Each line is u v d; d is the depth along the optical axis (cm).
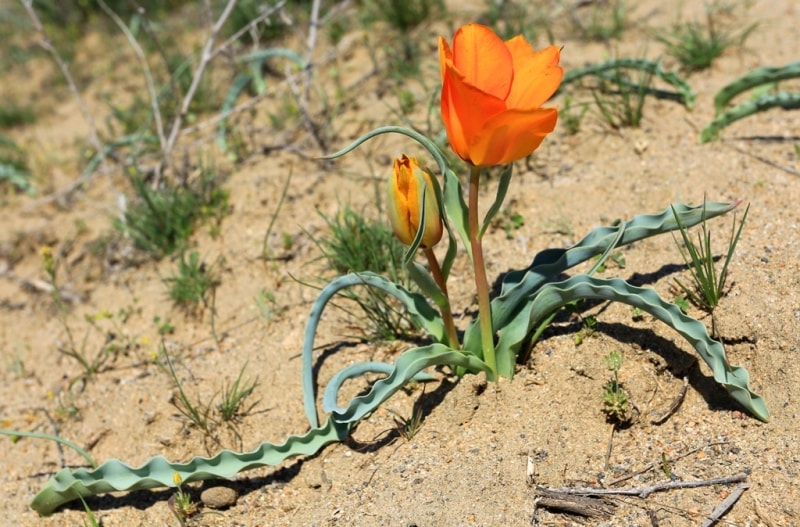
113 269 94
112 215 97
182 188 95
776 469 68
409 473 71
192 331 85
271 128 101
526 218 84
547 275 72
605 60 93
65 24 148
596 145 88
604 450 70
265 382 80
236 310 85
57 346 89
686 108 89
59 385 85
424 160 90
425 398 74
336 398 73
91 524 74
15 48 142
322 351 80
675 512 67
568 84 94
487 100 63
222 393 79
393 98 98
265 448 72
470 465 70
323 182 92
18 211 106
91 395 84
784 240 76
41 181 110
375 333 79
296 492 73
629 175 85
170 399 80
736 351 73
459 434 72
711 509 67
